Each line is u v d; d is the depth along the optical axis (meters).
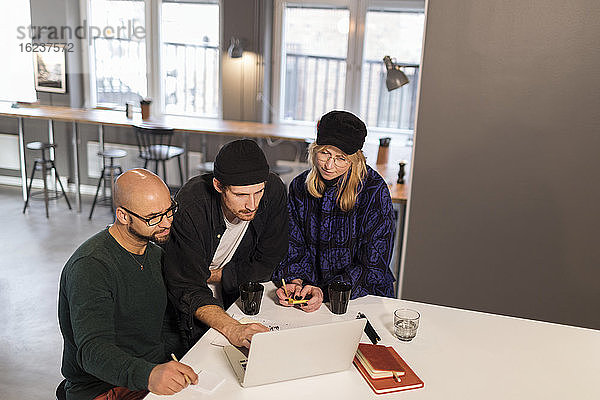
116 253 1.66
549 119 2.60
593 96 2.54
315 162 1.91
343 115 1.85
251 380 1.43
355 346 1.51
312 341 1.44
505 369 1.58
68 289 1.61
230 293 2.06
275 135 5.15
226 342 1.64
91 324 1.54
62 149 6.13
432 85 2.70
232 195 1.67
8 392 2.61
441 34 2.63
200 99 6.08
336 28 5.64
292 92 5.90
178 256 1.78
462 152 2.74
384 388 1.44
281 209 1.96
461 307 2.95
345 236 2.00
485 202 2.77
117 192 1.61
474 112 2.68
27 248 4.44
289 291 1.92
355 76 5.70
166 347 2.01
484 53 2.61
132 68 6.13
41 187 6.24
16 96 6.14
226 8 5.63
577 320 2.82
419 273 2.96
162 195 1.60
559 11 2.49
